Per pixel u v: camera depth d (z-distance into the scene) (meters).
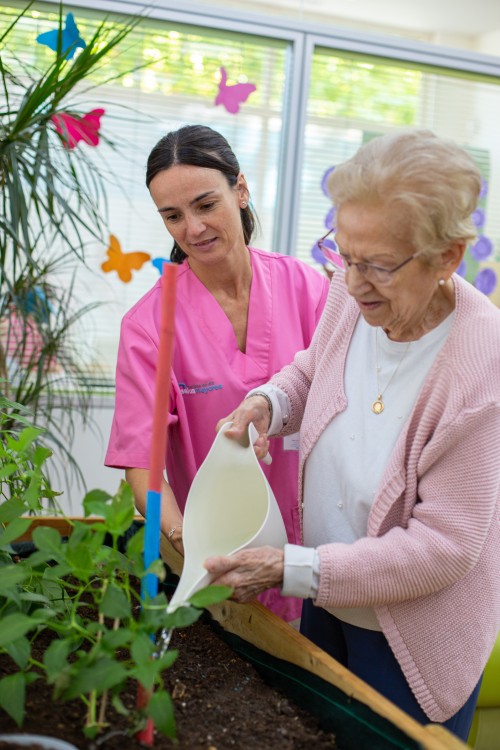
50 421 2.75
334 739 0.99
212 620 1.35
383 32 4.02
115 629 0.89
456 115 3.65
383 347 1.20
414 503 1.15
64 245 3.19
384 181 0.95
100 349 3.33
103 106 3.19
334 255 1.36
